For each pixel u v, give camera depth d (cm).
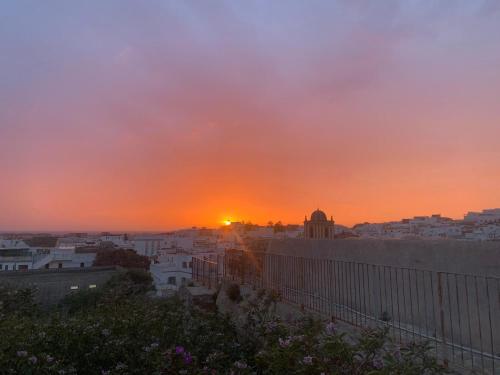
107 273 4441
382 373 314
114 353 462
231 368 428
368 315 802
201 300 1209
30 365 370
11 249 7156
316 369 344
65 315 699
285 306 903
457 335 644
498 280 539
